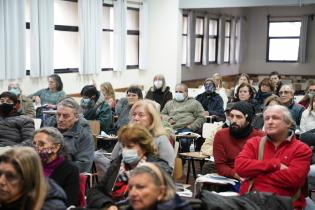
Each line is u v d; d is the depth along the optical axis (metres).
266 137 2.70
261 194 2.19
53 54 7.21
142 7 9.45
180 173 3.18
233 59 13.58
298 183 2.53
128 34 9.38
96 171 3.79
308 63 13.09
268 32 13.68
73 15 7.88
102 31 8.51
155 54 9.75
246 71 14.17
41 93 6.54
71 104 3.23
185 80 11.16
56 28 7.48
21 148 1.77
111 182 2.43
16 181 1.70
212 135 4.21
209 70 12.52
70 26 7.79
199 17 11.59
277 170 2.55
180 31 9.69
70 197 2.40
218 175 3.20
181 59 9.93
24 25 6.59
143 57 9.60
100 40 8.25
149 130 2.72
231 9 13.10
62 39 7.72
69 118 3.20
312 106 4.66
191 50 10.98
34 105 6.05
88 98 5.43
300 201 2.59
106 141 4.82
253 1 8.66
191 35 10.89
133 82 9.55
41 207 1.78
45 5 6.92
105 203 2.32
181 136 4.88
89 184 3.21
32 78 6.93
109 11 8.77
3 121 4.01
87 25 7.88
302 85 10.14
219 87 7.87
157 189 1.70
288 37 13.41
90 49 8.00
